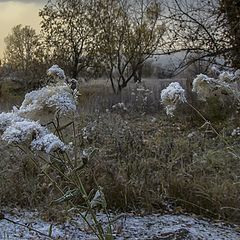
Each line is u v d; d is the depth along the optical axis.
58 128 2.53
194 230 5.00
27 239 4.59
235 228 5.16
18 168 5.88
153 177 6.06
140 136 7.61
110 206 5.62
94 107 14.75
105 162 6.04
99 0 28.05
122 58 27.75
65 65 27.91
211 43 11.59
